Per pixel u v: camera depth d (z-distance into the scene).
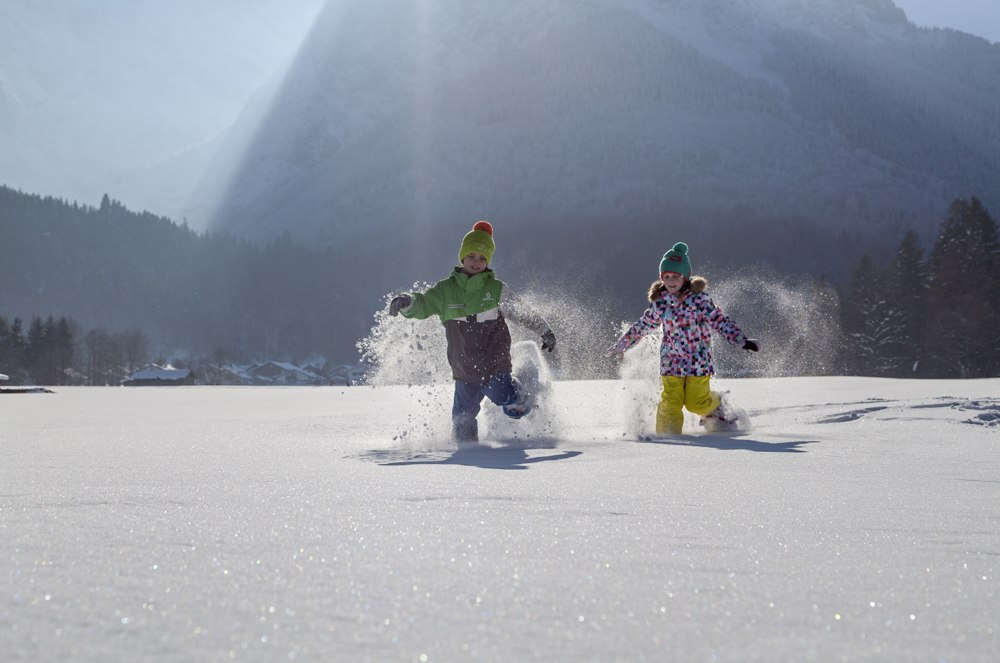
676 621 1.03
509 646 0.92
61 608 1.06
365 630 0.98
